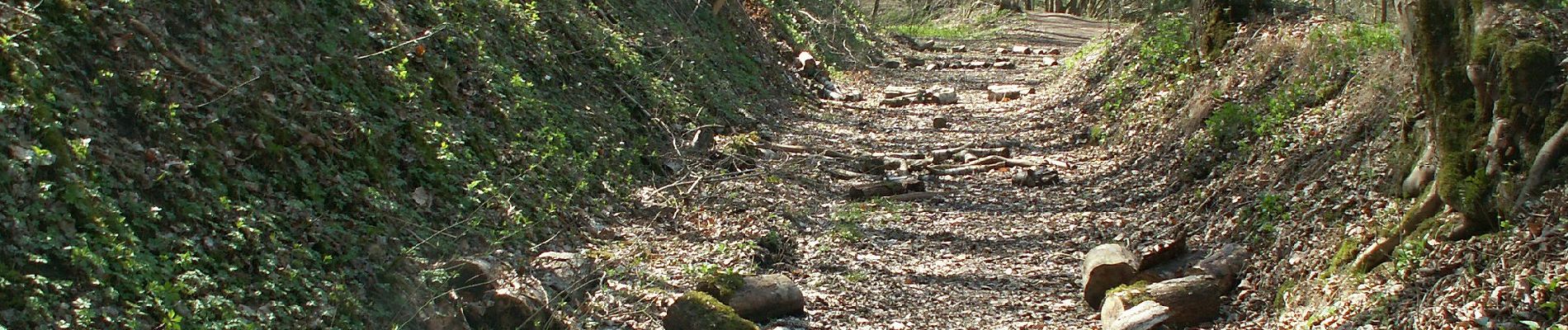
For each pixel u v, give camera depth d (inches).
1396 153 295.9
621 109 462.0
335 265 238.7
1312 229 298.5
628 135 442.9
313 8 331.0
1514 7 247.1
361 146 289.0
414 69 351.6
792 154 490.0
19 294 173.3
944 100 717.9
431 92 348.2
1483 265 227.0
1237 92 459.8
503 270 256.8
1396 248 252.5
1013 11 1596.9
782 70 739.4
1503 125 236.1
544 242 304.0
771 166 455.5
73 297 182.4
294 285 219.6
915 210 410.6
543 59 447.8
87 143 213.8
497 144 350.3
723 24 719.7
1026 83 808.9
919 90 748.0
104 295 185.6
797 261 333.4
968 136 583.8
